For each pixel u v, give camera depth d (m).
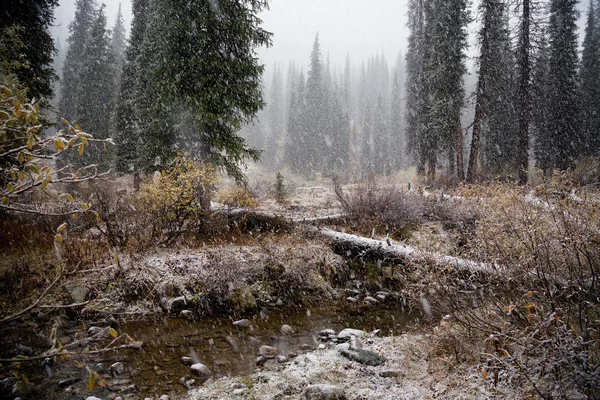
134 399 4.34
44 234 9.23
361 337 6.16
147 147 13.01
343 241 10.55
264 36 13.10
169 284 7.72
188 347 5.95
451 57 23.84
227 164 13.37
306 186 35.75
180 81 11.88
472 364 4.18
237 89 12.80
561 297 3.89
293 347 6.15
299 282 8.95
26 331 5.92
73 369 4.94
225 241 10.18
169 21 11.80
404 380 4.35
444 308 4.98
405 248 9.39
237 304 7.76
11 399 4.17
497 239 4.96
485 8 21.97
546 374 3.36
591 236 4.05
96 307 6.84
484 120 28.55
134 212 10.01
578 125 27.95
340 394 4.06
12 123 2.43
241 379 4.79
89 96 27.98
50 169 2.37
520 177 20.22
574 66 28.27
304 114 56.50
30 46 13.16
